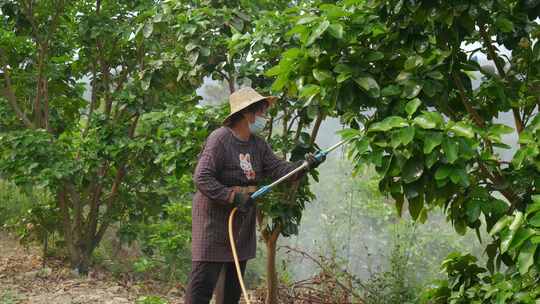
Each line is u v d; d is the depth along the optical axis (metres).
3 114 8.57
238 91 4.24
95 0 8.66
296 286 6.38
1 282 7.26
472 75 4.38
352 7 3.97
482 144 4.18
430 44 3.92
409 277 6.80
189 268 8.13
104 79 8.85
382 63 4.03
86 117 9.99
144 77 6.36
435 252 8.18
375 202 8.84
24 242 9.01
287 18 4.92
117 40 8.52
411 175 3.38
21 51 8.58
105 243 10.23
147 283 7.73
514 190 3.79
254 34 4.98
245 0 6.04
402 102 3.79
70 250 8.64
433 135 3.28
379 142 3.42
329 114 4.77
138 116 8.35
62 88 8.99
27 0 8.15
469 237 8.62
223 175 4.18
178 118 5.66
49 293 6.85
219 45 5.61
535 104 4.39
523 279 3.54
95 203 8.84
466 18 3.68
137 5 8.34
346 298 6.14
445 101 3.90
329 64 3.93
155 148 7.46
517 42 4.03
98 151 8.09
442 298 4.21
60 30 8.70
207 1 5.87
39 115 8.59
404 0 3.66
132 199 8.94
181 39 5.65
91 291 6.98
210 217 4.16
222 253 4.18
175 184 8.10
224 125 4.28
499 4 3.70
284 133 5.41
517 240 3.07
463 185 3.30
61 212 8.79
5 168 7.68
